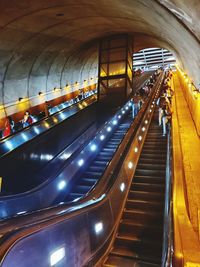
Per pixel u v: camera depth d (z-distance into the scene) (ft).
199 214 15.80
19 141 34.60
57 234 14.16
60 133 42.88
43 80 60.23
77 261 15.53
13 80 48.96
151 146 34.60
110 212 20.29
